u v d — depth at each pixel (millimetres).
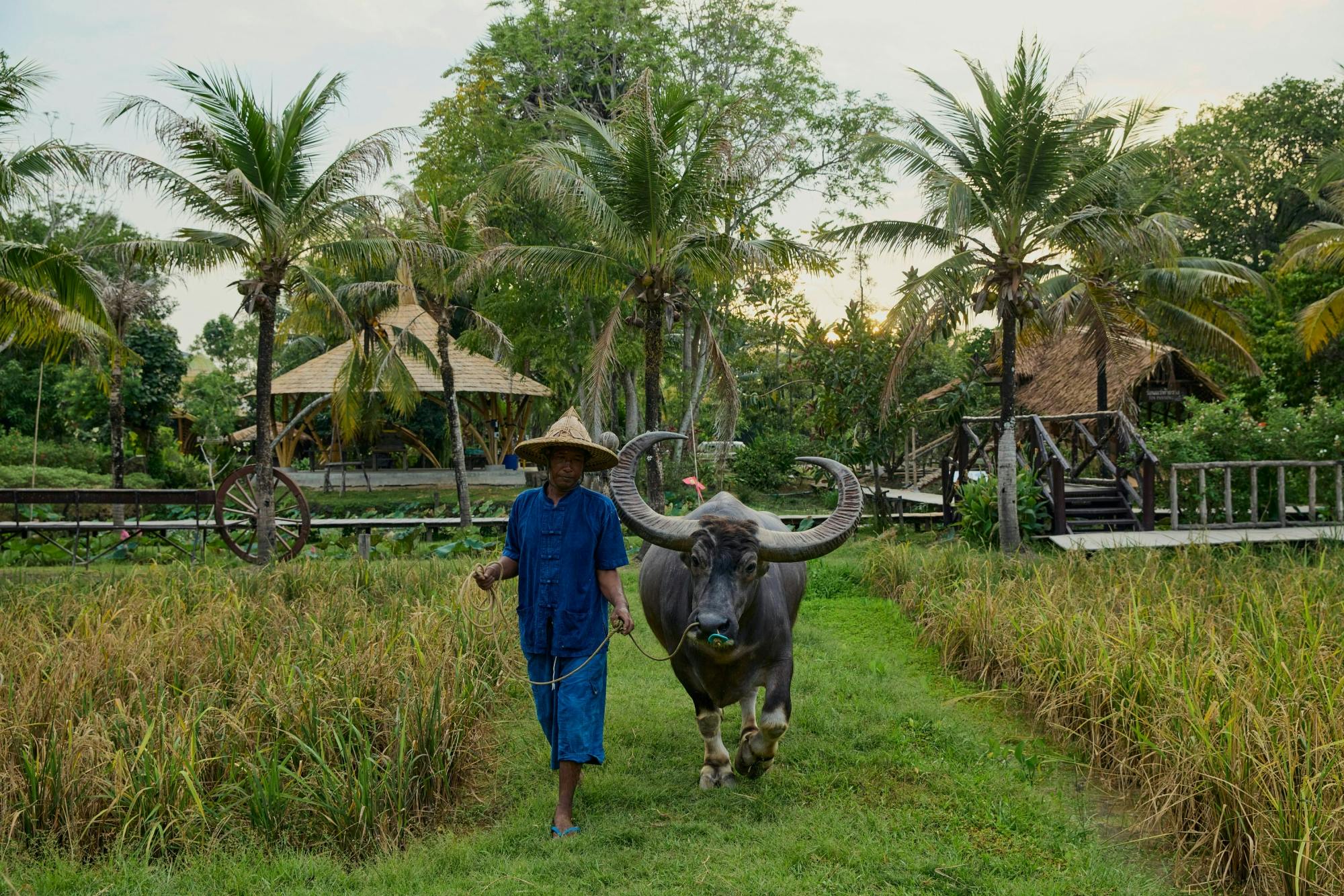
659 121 13984
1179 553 10352
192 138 11773
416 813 4562
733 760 5301
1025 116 11523
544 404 30938
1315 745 4219
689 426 24266
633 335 24391
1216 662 5406
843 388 16969
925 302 12531
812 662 7500
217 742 4789
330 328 21531
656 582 5273
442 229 18500
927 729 5715
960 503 14852
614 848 4215
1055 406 20219
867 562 11367
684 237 13836
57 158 11336
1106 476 17547
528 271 14883
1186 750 4441
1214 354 16281
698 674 4918
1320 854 3648
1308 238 14367
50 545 13914
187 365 29547
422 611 7129
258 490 13125
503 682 6273
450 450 31641
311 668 5707
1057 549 12383
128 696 5508
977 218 12359
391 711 5004
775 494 22703
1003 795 4766
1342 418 14234
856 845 4191
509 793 4922
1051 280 17422
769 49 25484
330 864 4031
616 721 5977
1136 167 11992
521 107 26375
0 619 7441
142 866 3963
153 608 7570
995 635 7047
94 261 23609
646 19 25312
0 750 4504
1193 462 14000
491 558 11766
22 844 4105
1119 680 5449
